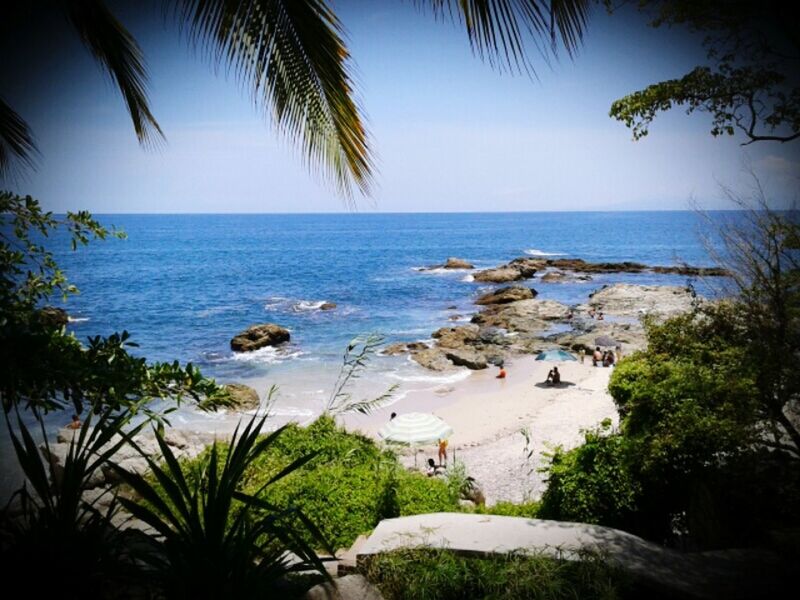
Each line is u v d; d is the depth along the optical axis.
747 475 6.21
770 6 5.03
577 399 23.25
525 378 27.20
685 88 5.66
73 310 46.56
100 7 5.04
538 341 34.03
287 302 50.91
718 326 7.00
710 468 6.59
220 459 6.39
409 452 17.81
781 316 5.70
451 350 31.16
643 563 4.26
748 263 5.84
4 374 3.76
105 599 2.76
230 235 163.50
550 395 24.06
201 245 125.00
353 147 4.68
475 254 103.88
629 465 6.67
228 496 2.50
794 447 5.98
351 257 98.75
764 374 5.91
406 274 72.81
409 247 120.38
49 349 4.29
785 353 5.68
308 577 3.95
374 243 132.62
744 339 6.38
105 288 60.41
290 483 6.44
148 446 8.84
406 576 4.09
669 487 6.90
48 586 2.40
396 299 52.66
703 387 6.41
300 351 32.84
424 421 13.53
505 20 3.13
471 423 20.86
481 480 15.12
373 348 5.93
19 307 4.70
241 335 34.00
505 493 14.26
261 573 2.52
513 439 18.78
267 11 4.17
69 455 2.71
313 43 4.30
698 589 3.98
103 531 2.65
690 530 6.50
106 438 2.77
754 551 4.60
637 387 7.57
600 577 3.90
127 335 5.01
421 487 7.05
